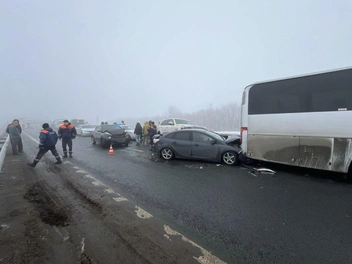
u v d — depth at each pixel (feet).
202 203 13.12
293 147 19.22
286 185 16.65
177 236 9.36
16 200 13.43
